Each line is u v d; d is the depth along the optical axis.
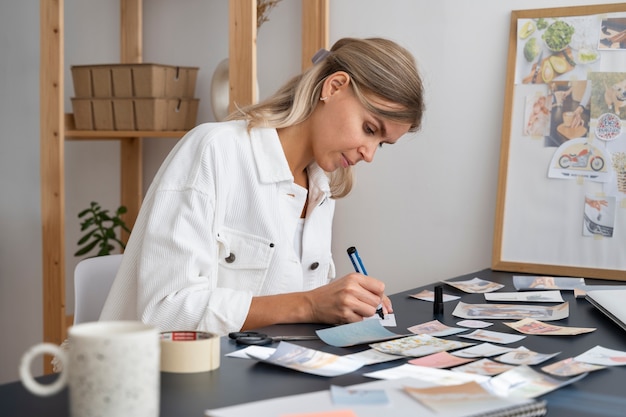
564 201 2.15
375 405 0.81
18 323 3.08
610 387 0.98
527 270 2.18
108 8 2.93
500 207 2.22
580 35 2.12
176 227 1.39
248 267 1.54
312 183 1.67
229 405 0.86
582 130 2.12
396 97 1.47
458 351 1.12
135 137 2.78
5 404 0.84
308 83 1.56
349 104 1.51
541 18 2.17
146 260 1.38
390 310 1.51
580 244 2.13
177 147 1.51
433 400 0.83
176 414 0.83
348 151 1.53
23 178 3.02
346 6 2.48
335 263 2.54
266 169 1.54
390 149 2.43
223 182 1.48
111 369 0.69
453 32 2.32
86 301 1.63
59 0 2.44
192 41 2.80
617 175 2.08
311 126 1.57
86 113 2.64
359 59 1.49
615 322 1.36
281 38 2.59
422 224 2.40
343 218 2.52
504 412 0.80
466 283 1.93
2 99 3.04
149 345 0.71
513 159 2.21
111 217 2.96
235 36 2.29
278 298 1.37
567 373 1.02
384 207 2.45
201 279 1.39
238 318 1.33
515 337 1.26
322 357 1.04
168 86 2.60
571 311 1.54
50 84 2.47
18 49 2.99
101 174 3.00
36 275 3.02
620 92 2.07
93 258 1.66
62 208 2.49
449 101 2.34
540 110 2.18
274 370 1.00
